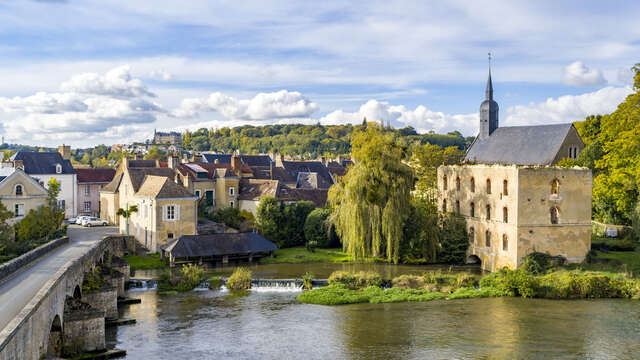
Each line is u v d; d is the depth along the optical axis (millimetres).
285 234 76938
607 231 74750
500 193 63000
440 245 69938
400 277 57438
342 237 73875
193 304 49406
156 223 67375
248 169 97188
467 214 71188
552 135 90000
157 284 55812
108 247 57938
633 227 70750
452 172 75438
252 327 42625
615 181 72438
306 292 52562
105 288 42562
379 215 67938
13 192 66062
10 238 58188
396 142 70562
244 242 68500
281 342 39156
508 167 61250
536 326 42719
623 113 74188
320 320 44594
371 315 46062
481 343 38844
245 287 55156
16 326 21078
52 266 41406
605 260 60688
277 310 47531
